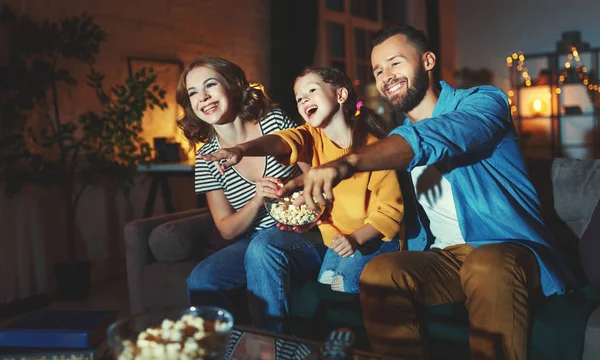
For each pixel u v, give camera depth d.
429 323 1.89
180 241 2.44
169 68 4.30
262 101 2.32
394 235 2.04
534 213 1.92
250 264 2.07
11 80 3.28
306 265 2.16
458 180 1.89
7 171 3.33
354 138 2.13
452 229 1.99
